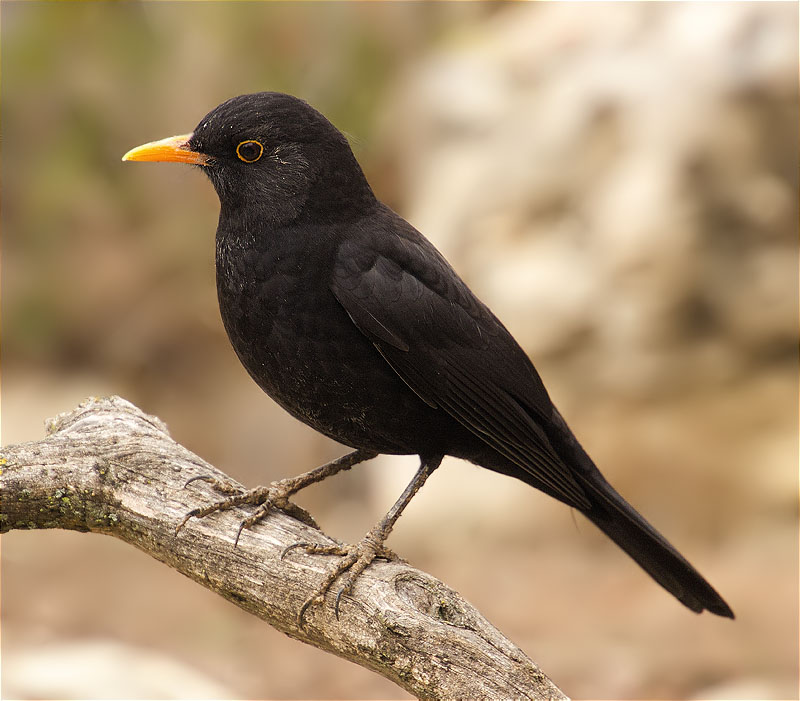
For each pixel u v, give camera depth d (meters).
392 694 11.33
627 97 13.68
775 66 13.30
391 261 6.84
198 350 19.09
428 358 6.80
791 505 13.45
